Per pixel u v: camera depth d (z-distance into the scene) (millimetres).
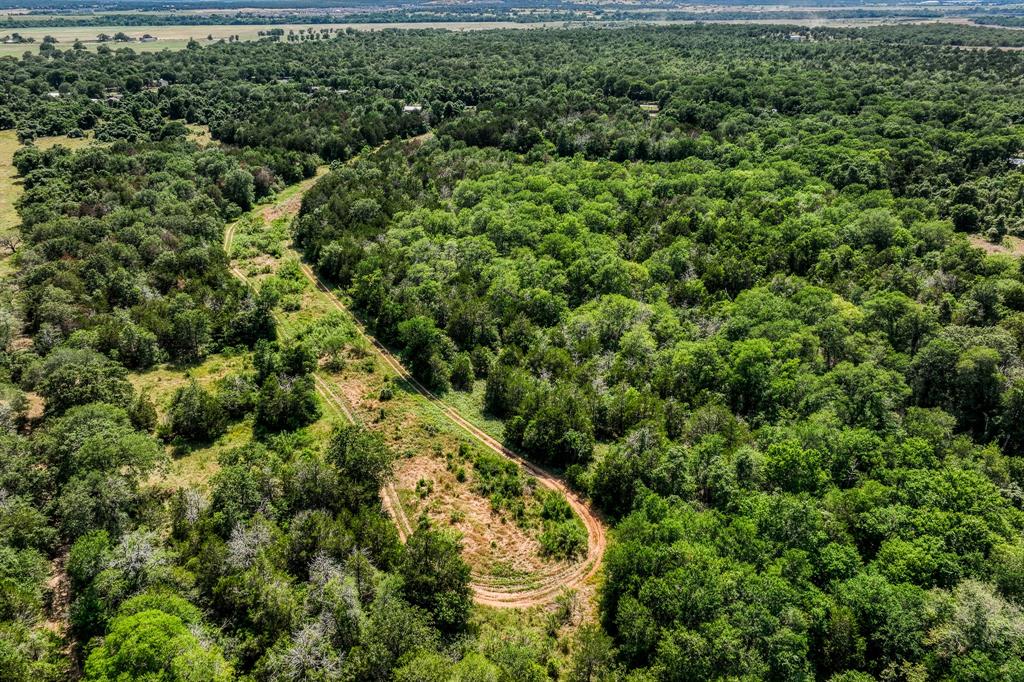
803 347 77000
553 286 98562
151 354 83438
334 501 59594
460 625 51312
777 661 42719
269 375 79625
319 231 123750
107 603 46688
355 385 85062
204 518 55250
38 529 52000
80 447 57688
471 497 66938
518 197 128875
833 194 124812
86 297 89188
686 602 46719
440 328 93688
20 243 108438
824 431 61531
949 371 71125
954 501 53375
